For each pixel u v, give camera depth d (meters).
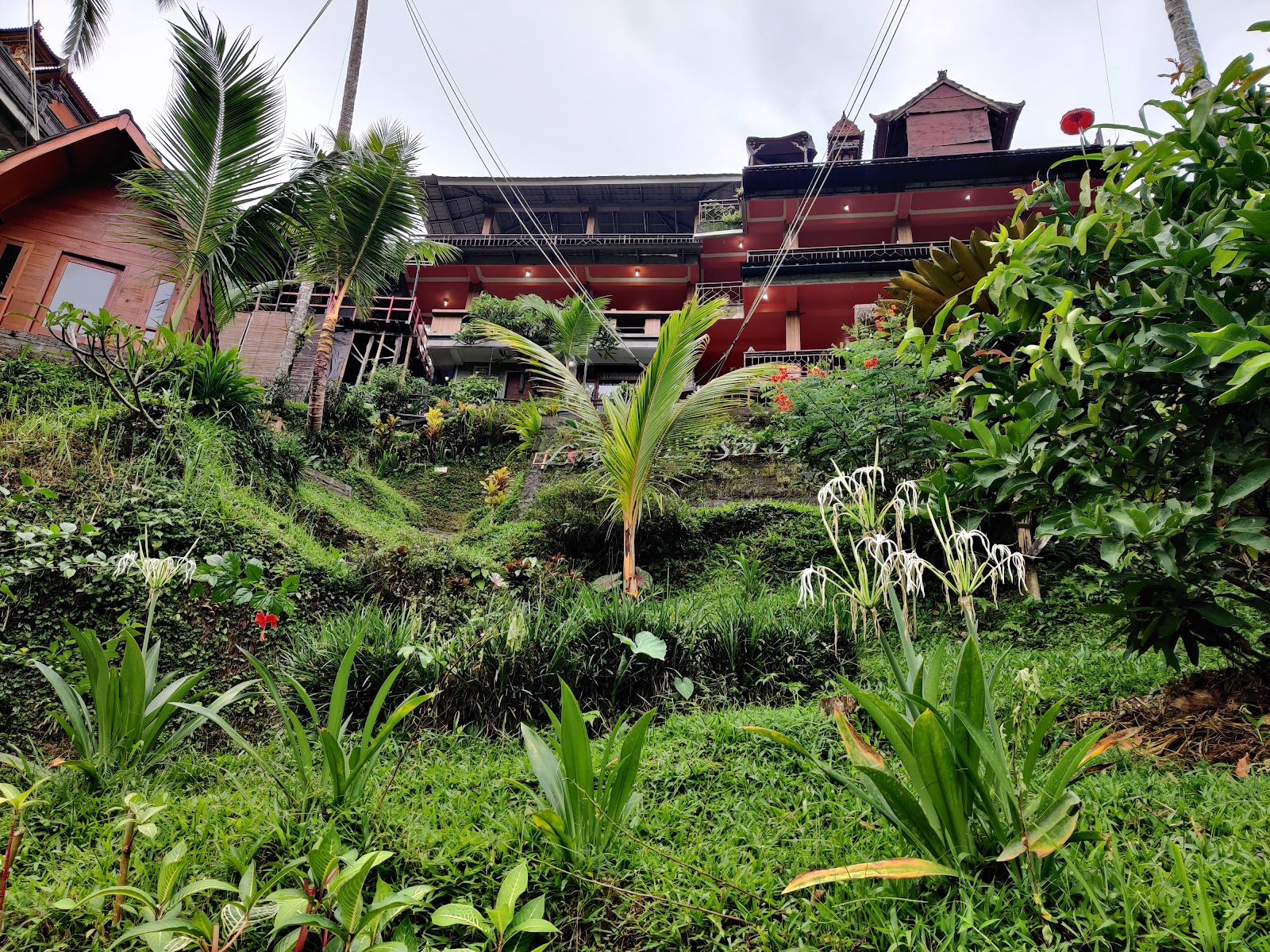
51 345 5.98
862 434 5.05
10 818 2.00
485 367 16.86
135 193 6.88
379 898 1.36
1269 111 2.16
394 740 3.06
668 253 18.83
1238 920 1.30
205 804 2.07
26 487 4.08
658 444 5.21
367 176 8.20
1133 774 2.07
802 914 1.54
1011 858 1.42
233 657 3.94
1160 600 2.31
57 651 3.36
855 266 15.68
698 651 3.88
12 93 12.27
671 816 2.13
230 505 4.82
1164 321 2.20
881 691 3.03
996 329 2.46
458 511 9.46
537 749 2.01
